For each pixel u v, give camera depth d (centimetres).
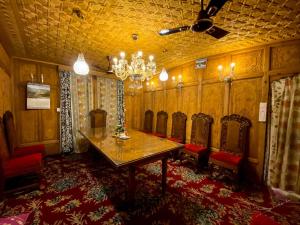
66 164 368
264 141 273
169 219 194
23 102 387
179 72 437
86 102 480
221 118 322
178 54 349
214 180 293
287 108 246
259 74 279
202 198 238
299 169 237
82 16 205
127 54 353
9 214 199
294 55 245
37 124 408
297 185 239
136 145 255
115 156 204
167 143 268
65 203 222
